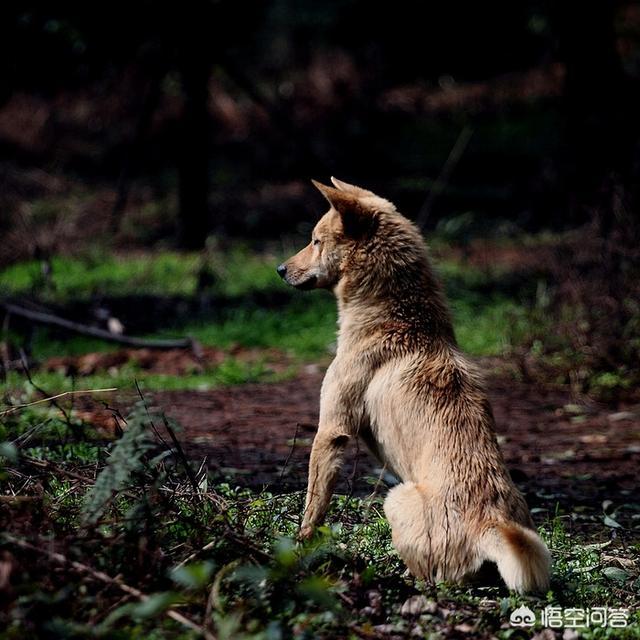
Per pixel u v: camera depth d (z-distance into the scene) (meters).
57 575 5.37
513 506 6.34
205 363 15.12
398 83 39.62
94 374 14.40
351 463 10.34
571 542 7.79
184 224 23.72
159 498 6.20
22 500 5.89
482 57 40.25
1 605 5.01
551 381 14.54
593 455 11.12
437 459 6.50
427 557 6.30
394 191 29.09
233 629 5.05
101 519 6.02
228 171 31.09
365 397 7.10
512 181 30.14
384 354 7.11
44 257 19.55
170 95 34.66
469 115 36.56
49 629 4.95
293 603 5.59
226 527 6.19
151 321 17.55
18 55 26.98
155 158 32.97
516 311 16.64
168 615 5.29
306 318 17.89
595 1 23.28
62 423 9.52
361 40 40.38
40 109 34.56
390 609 6.01
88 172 31.70
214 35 23.55
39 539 5.50
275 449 10.77
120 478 5.82
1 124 33.94
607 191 16.89
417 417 6.73
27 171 29.92
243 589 5.72
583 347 14.69
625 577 6.98
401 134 35.22
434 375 6.86
